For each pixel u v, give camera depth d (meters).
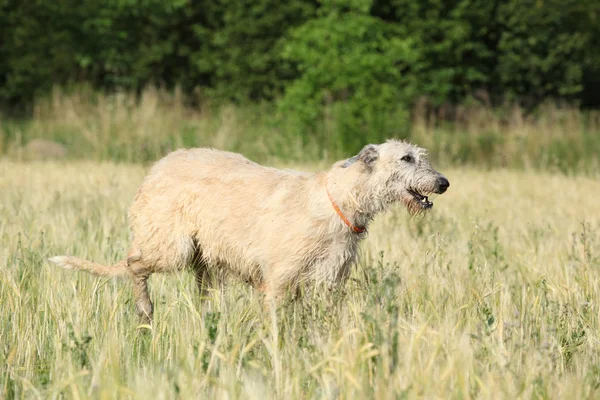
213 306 8.65
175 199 9.10
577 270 10.38
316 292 8.12
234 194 8.91
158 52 42.44
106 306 8.48
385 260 10.56
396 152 8.86
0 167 22.47
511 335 7.44
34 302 8.51
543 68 42.47
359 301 8.33
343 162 8.74
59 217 13.25
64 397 6.30
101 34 41.78
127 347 7.29
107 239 11.29
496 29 43.50
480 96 43.72
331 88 29.08
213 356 6.41
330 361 6.39
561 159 29.89
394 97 30.22
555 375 6.56
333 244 8.54
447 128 36.41
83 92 36.06
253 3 41.81
